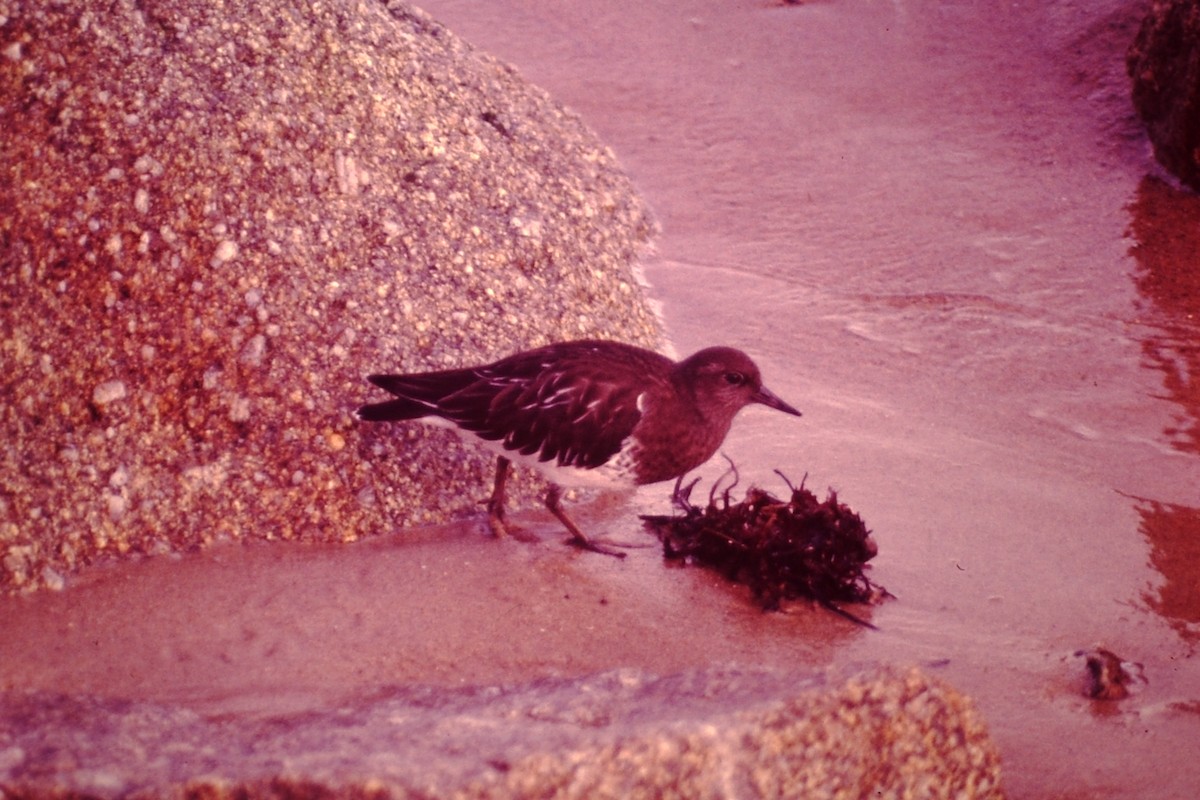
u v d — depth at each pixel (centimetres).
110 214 1169
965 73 2045
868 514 1236
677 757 781
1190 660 1077
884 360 1471
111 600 1039
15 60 1187
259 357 1176
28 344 1119
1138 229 1712
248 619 1034
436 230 1335
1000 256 1661
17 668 950
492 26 2144
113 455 1113
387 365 1222
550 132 1645
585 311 1409
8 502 1059
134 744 813
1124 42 2011
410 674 983
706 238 1675
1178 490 1288
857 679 849
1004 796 921
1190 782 944
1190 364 1472
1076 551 1203
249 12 1313
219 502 1128
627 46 2111
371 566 1116
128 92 1209
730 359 1172
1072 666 1060
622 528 1220
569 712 863
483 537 1174
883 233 1702
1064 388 1434
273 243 1220
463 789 738
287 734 844
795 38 2145
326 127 1302
